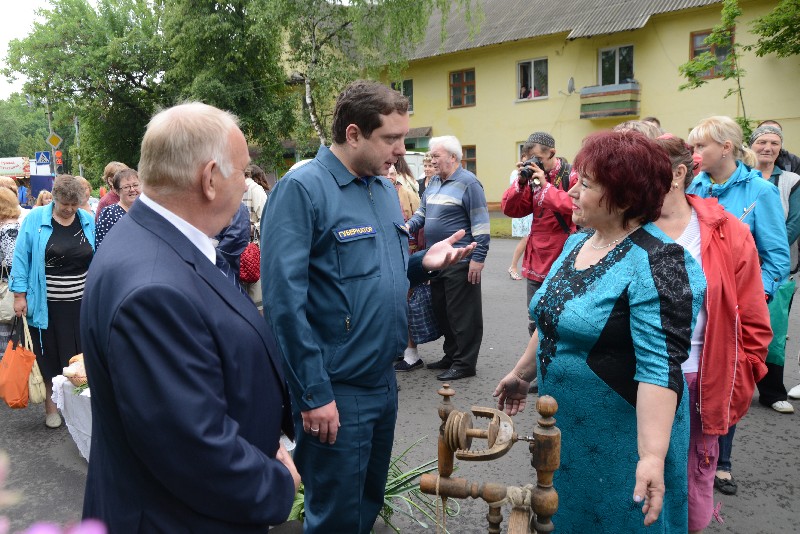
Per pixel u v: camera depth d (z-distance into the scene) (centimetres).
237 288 145
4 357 409
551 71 2281
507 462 355
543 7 2405
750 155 362
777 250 318
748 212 323
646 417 165
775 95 1855
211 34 2350
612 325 177
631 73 2125
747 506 300
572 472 189
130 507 128
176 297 122
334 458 220
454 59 2514
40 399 418
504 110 2416
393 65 2147
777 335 400
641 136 182
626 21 2017
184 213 138
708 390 223
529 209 440
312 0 2108
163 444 118
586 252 195
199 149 134
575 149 2252
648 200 179
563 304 186
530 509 158
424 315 511
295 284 205
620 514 182
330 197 216
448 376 497
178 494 123
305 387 205
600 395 181
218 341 130
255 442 141
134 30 2770
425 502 307
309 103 2239
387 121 214
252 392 138
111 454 129
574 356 185
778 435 377
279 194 212
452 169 471
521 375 214
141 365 118
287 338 205
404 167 546
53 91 2836
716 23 1925
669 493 191
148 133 137
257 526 138
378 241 224
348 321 216
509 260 1184
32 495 336
